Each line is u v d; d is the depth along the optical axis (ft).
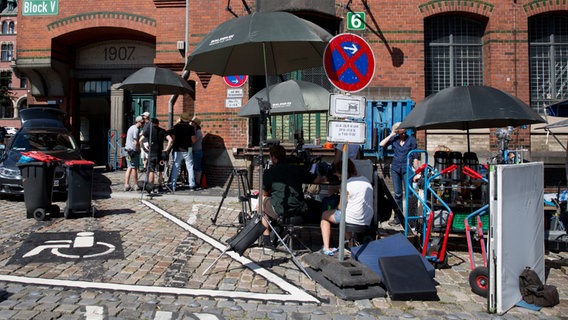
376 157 36.55
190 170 35.45
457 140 37.06
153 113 50.29
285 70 22.80
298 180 19.11
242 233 17.01
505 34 37.32
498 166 13.99
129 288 14.84
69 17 45.39
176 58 43.62
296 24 16.35
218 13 38.81
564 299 15.17
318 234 23.59
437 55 39.04
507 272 14.15
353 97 15.64
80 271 16.39
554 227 21.91
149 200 31.48
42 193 24.61
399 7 37.37
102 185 36.78
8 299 13.61
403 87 37.04
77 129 50.60
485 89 18.40
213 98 38.58
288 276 16.66
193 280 15.90
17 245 19.49
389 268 15.26
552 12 37.70
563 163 36.50
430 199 20.77
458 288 16.05
